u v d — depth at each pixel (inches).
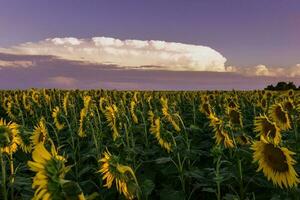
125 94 1018.7
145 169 395.5
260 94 931.3
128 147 395.9
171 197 295.0
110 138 509.0
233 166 322.3
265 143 232.8
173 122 440.8
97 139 454.0
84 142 514.6
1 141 268.5
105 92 1095.6
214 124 366.3
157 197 366.6
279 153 229.6
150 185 220.8
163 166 403.2
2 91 1315.2
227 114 441.4
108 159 194.2
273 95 891.4
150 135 534.3
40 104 922.7
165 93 1330.0
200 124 690.2
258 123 331.9
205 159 464.4
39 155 135.3
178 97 1091.3
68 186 130.3
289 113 445.4
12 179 271.3
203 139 551.5
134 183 193.3
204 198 371.2
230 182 331.9
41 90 1168.8
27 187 269.6
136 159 439.2
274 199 246.8
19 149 449.1
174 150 371.2
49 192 129.8
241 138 376.8
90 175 401.4
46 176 131.6
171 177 381.4
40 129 345.4
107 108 444.5
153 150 444.1
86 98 536.7
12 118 780.6
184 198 294.4
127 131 447.8
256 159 236.8
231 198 240.4
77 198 129.8
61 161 136.6
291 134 450.0
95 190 363.6
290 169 226.5
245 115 748.0
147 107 830.5
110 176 192.5
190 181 358.0
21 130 341.1
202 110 625.3
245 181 336.8
